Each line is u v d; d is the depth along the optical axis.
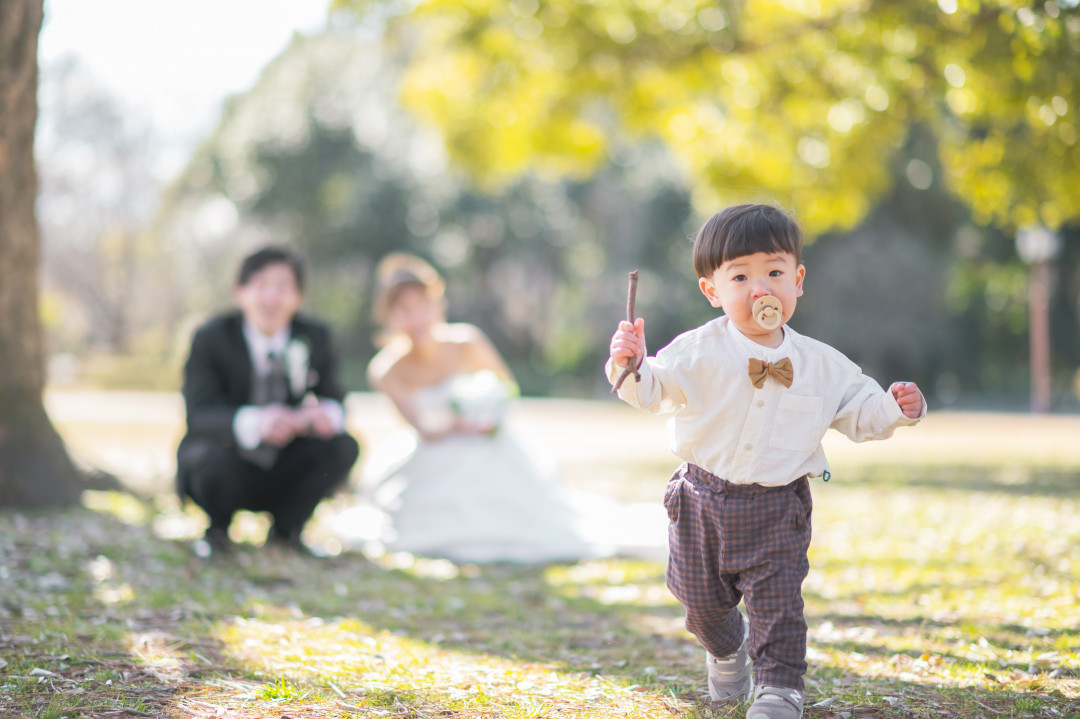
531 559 5.82
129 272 42.94
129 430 13.28
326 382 5.68
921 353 30.58
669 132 12.44
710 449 2.59
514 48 11.81
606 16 10.95
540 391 38.25
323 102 35.81
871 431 2.57
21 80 5.69
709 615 2.63
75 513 5.82
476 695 2.69
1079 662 2.96
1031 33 7.00
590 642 3.56
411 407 6.38
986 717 2.46
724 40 10.35
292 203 35.75
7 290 5.86
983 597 4.09
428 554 5.86
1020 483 8.27
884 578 4.68
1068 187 8.01
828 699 2.62
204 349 5.43
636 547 5.91
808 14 10.23
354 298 39.34
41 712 2.39
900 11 8.48
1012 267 30.25
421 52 13.45
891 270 29.17
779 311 2.53
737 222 2.59
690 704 2.67
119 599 3.96
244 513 6.79
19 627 3.28
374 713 2.51
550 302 43.03
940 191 27.72
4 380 5.87
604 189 36.19
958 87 8.67
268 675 2.83
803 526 2.57
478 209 37.50
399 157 37.12
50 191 40.56
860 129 10.81
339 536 6.11
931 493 7.81
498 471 6.16
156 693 2.59
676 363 2.62
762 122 11.23
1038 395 20.58
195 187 38.03
